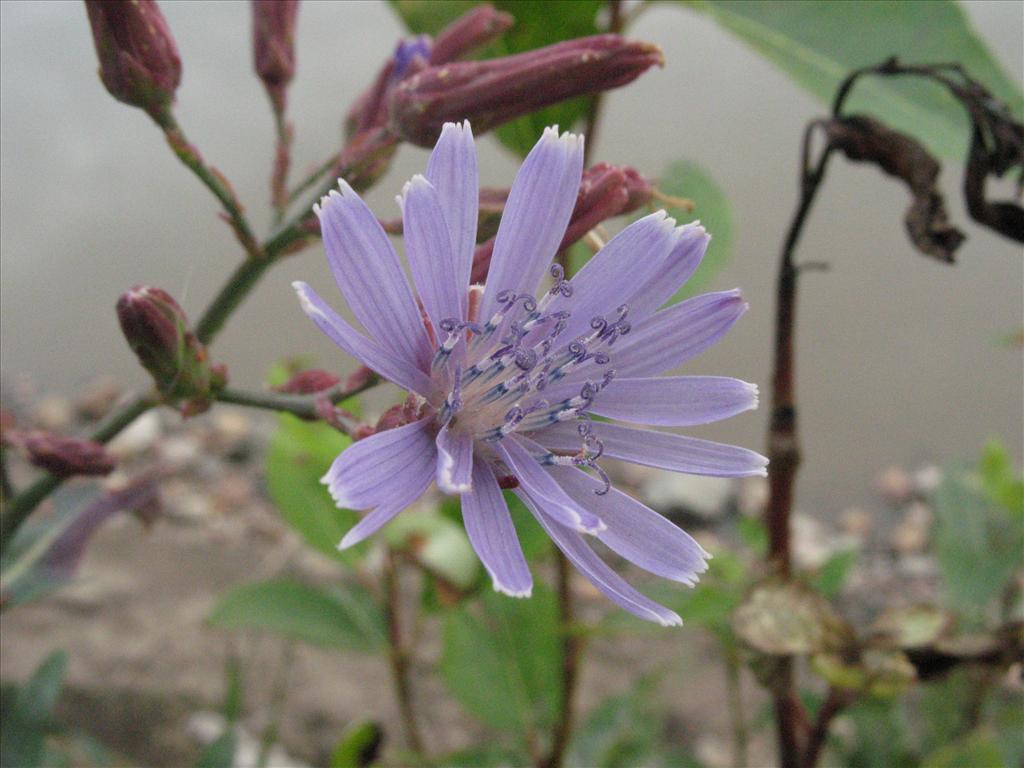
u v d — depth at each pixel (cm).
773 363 8
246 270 7
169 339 6
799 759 8
